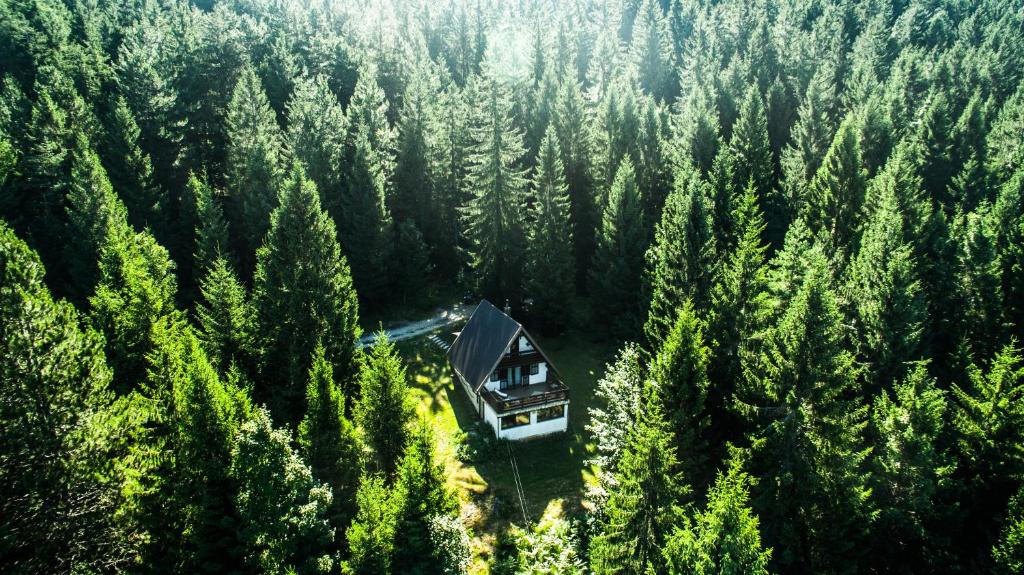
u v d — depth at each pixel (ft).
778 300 117.80
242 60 223.92
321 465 95.35
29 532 70.23
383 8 335.67
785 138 228.63
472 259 199.31
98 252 143.13
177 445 81.87
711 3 379.35
